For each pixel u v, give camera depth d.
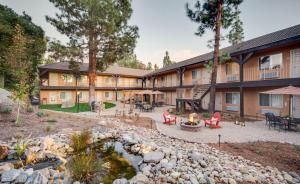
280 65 13.62
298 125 11.39
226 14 14.75
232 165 5.29
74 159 5.32
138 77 36.28
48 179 4.40
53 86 26.25
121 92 34.53
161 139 8.40
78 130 9.02
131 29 19.91
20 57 15.81
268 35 16.22
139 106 21.83
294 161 5.70
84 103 27.95
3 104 11.16
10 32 20.56
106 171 5.13
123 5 19.44
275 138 8.47
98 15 17.09
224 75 18.92
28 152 5.85
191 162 5.45
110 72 32.53
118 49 19.38
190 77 23.94
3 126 8.30
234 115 16.31
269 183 4.34
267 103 14.91
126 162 5.87
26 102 12.26
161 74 30.03
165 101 29.45
